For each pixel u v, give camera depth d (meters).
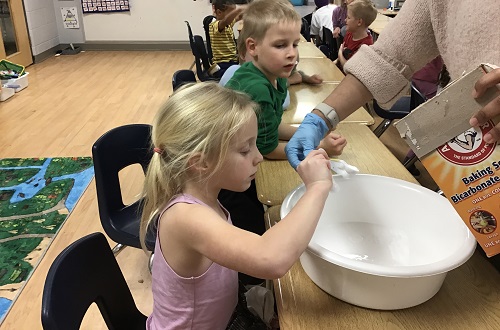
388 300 0.76
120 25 6.28
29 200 2.51
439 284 0.79
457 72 0.85
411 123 0.77
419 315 0.77
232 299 0.97
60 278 0.89
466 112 0.71
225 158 0.82
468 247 0.78
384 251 0.95
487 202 0.72
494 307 0.79
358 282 0.75
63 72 5.18
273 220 1.05
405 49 0.98
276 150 1.35
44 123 3.62
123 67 5.42
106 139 1.58
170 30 6.33
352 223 1.01
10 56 5.02
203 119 0.82
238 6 3.80
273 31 1.39
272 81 1.50
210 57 4.19
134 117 3.78
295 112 1.79
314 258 0.79
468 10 0.78
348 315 0.77
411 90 2.29
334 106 1.07
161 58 5.89
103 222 1.59
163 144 0.87
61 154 3.07
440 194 0.98
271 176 1.26
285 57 1.42
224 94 0.87
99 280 1.01
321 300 0.80
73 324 0.89
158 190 0.89
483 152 0.71
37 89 4.52
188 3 6.18
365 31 3.51
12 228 2.26
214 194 0.89
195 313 0.91
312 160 0.82
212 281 0.90
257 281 1.28
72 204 2.47
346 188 0.99
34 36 5.53
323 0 5.12
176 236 0.82
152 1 6.17
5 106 4.01
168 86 4.65
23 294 1.83
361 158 1.37
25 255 2.06
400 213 0.98
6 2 4.96
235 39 4.27
